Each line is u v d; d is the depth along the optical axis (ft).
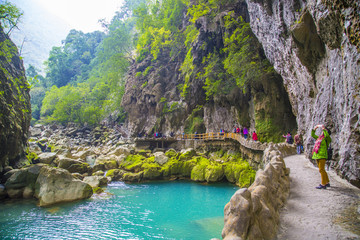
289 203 22.07
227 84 103.35
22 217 46.80
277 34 56.85
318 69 43.04
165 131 146.82
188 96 128.26
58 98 245.45
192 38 132.05
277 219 17.61
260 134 88.74
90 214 49.37
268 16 59.36
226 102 111.04
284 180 26.13
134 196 64.18
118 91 199.82
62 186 57.11
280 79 86.79
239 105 104.68
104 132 195.93
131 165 91.25
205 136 111.65
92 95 227.40
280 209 20.56
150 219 47.11
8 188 58.23
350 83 22.68
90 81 269.23
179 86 141.49
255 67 85.66
